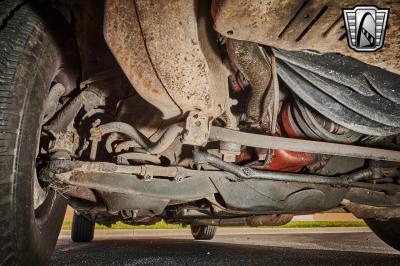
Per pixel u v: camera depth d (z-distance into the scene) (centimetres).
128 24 100
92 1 138
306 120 154
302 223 1059
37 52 108
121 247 312
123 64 101
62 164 118
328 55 113
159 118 140
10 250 93
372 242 499
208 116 107
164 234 675
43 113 110
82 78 148
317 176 163
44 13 124
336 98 129
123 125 129
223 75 122
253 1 78
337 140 160
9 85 97
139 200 142
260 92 124
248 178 146
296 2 77
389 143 175
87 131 145
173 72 100
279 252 283
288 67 129
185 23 97
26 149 98
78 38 142
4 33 106
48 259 127
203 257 225
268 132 154
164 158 148
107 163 125
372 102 128
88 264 181
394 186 184
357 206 195
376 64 91
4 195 91
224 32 88
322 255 260
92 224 391
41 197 123
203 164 138
